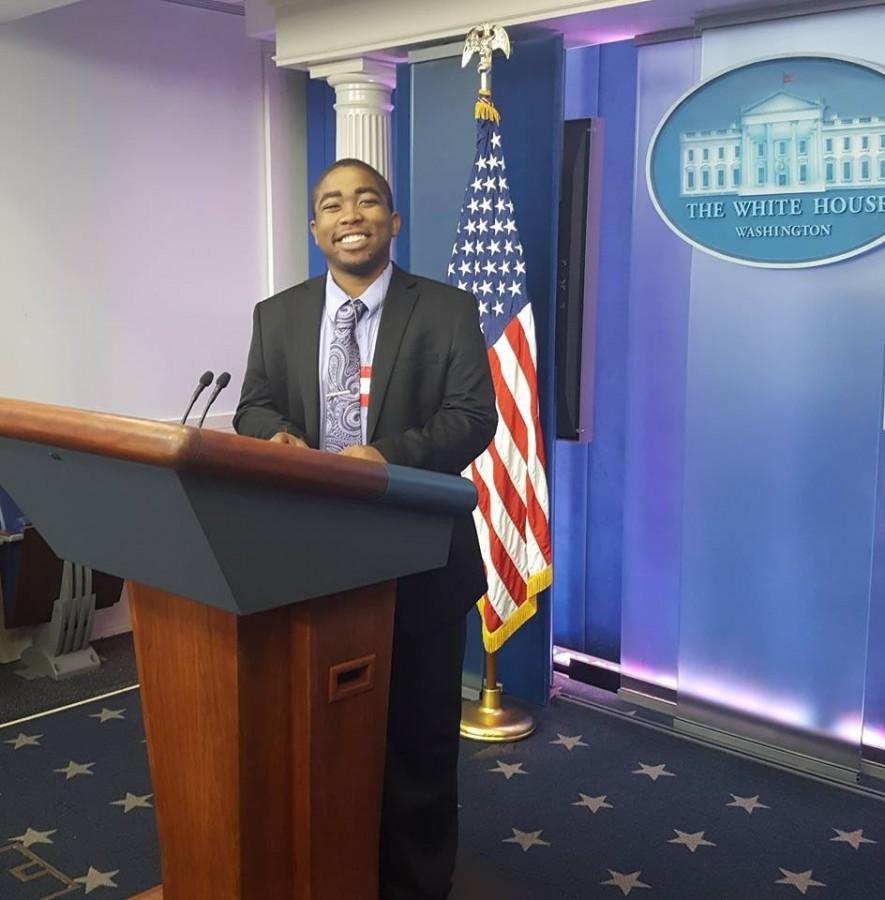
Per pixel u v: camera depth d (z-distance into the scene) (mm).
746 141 3125
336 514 1469
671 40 3299
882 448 3008
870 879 2598
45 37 3963
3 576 3953
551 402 3484
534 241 3443
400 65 3680
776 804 2990
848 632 3100
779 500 3188
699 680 3408
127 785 3109
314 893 1623
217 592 1399
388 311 2049
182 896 1673
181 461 1217
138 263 4336
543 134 3369
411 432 1897
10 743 3400
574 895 2508
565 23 3211
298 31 3736
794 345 3113
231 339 4699
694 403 3322
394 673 2027
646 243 3463
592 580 3879
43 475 1521
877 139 2902
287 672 1578
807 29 2990
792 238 3070
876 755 3170
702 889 2545
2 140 3896
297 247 4844
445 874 2123
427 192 3561
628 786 3092
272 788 1585
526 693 3680
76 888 2557
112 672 4074
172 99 4363
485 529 3301
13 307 3998
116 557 1552
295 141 4781
